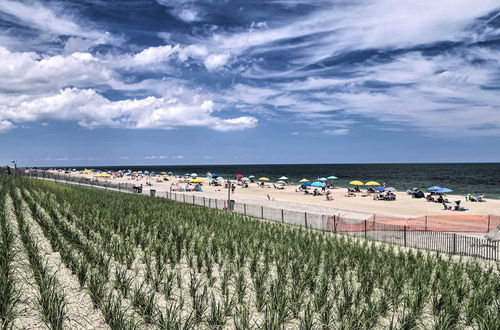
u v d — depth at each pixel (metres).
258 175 142.62
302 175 140.12
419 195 45.72
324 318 6.82
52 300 6.02
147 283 8.16
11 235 9.55
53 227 11.66
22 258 8.64
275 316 6.79
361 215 29.02
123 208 19.44
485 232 21.41
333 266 10.22
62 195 22.02
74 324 6.09
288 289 8.55
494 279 9.64
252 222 19.47
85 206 18.36
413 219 26.81
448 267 11.22
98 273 7.90
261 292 7.76
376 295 8.77
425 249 16.05
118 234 13.06
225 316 6.84
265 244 13.54
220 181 73.19
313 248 12.73
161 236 12.91
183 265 10.31
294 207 34.22
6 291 6.10
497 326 6.43
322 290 7.93
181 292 7.84
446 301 7.60
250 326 6.60
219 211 25.16
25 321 5.96
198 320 6.55
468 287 8.91
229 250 11.59
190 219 18.34
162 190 53.66
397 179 105.69
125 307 6.90
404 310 7.64
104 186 44.97
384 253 12.60
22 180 30.66
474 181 93.88
